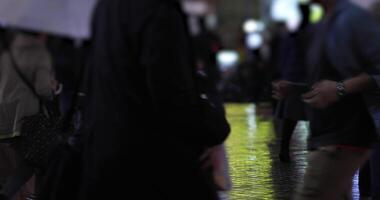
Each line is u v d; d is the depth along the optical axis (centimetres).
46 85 796
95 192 462
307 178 516
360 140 501
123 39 451
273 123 1866
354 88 480
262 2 6844
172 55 439
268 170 1078
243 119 2020
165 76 436
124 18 452
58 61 1059
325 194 506
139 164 455
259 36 4578
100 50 463
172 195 459
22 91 795
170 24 441
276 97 556
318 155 508
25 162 767
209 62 782
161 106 441
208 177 483
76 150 489
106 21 461
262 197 887
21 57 788
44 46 802
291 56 1059
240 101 2900
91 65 479
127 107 454
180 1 459
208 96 547
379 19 628
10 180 795
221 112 473
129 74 452
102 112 460
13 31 790
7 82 797
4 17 705
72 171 488
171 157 457
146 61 438
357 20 479
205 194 466
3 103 792
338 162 502
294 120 1105
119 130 454
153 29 438
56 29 709
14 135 788
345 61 481
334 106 499
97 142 461
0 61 799
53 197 489
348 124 499
